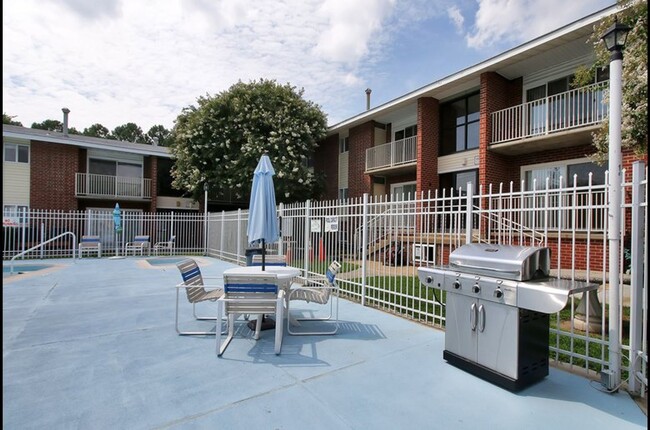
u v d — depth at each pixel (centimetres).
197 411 297
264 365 392
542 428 277
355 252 743
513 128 1154
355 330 522
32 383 344
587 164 1050
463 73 1220
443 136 1455
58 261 1366
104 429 271
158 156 2117
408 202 603
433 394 329
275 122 1791
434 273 414
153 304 667
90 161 2011
